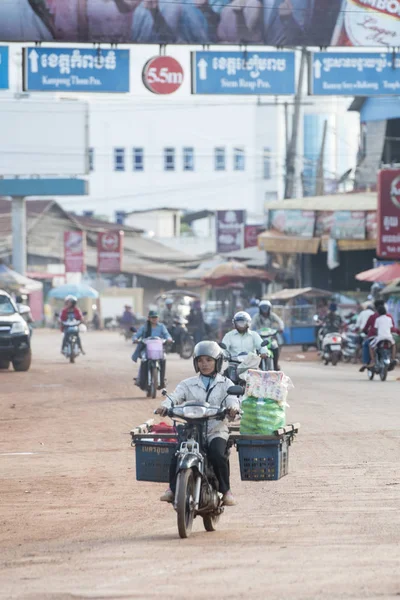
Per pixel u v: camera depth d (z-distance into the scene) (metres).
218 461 18.97
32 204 155.38
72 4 56.91
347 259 104.56
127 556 16.78
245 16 58.03
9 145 118.44
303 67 104.19
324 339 70.62
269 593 13.70
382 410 39.75
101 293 160.75
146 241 171.25
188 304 102.88
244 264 122.94
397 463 26.84
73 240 141.50
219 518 20.33
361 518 19.62
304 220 93.56
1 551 17.89
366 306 74.31
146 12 57.28
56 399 45.78
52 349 93.69
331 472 25.56
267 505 21.67
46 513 21.66
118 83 57.31
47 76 56.91
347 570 15.02
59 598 13.90
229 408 18.80
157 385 46.44
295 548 16.89
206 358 19.39
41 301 158.12
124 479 25.77
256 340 35.94
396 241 74.06
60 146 118.69
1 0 56.78
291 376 58.16
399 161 108.94
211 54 57.81
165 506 22.14
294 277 109.75
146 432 20.27
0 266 111.88
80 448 31.19
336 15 58.72
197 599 13.49
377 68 59.00
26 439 33.34
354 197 95.56
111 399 45.59
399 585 13.94
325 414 38.38
